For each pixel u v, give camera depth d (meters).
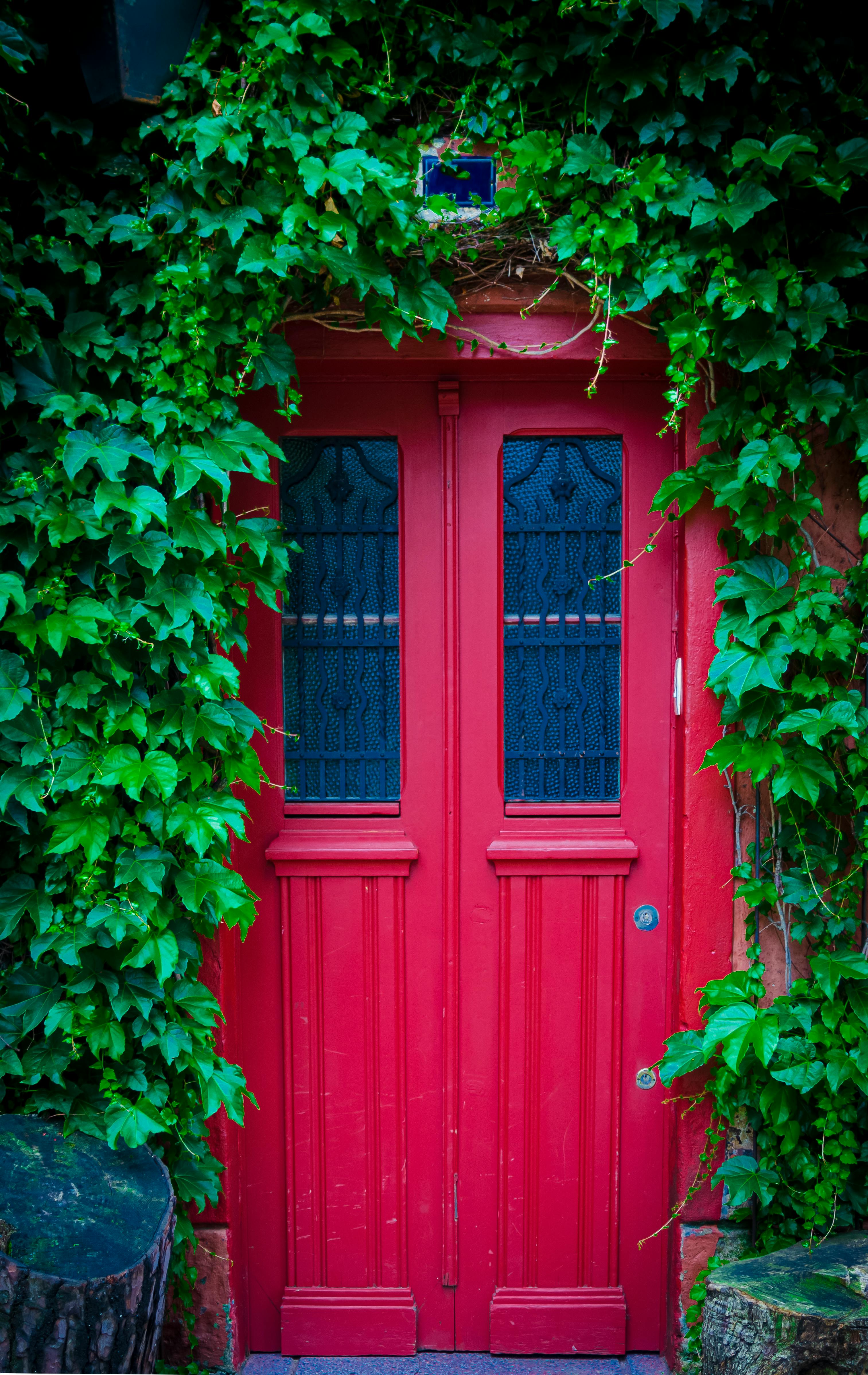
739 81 2.11
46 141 2.11
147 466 2.11
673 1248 2.49
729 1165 2.35
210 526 2.11
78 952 2.12
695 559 2.35
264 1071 2.55
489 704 2.52
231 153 1.98
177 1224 2.25
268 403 2.46
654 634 2.51
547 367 2.41
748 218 2.04
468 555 2.50
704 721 2.38
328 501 2.52
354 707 2.56
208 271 2.07
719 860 2.40
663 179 2.08
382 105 2.12
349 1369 2.52
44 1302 1.67
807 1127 2.36
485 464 2.49
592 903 2.52
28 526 2.06
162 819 2.12
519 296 2.29
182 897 2.13
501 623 2.53
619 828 2.53
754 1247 2.39
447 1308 2.59
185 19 2.04
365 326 2.29
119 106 2.05
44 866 2.18
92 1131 2.06
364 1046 2.55
